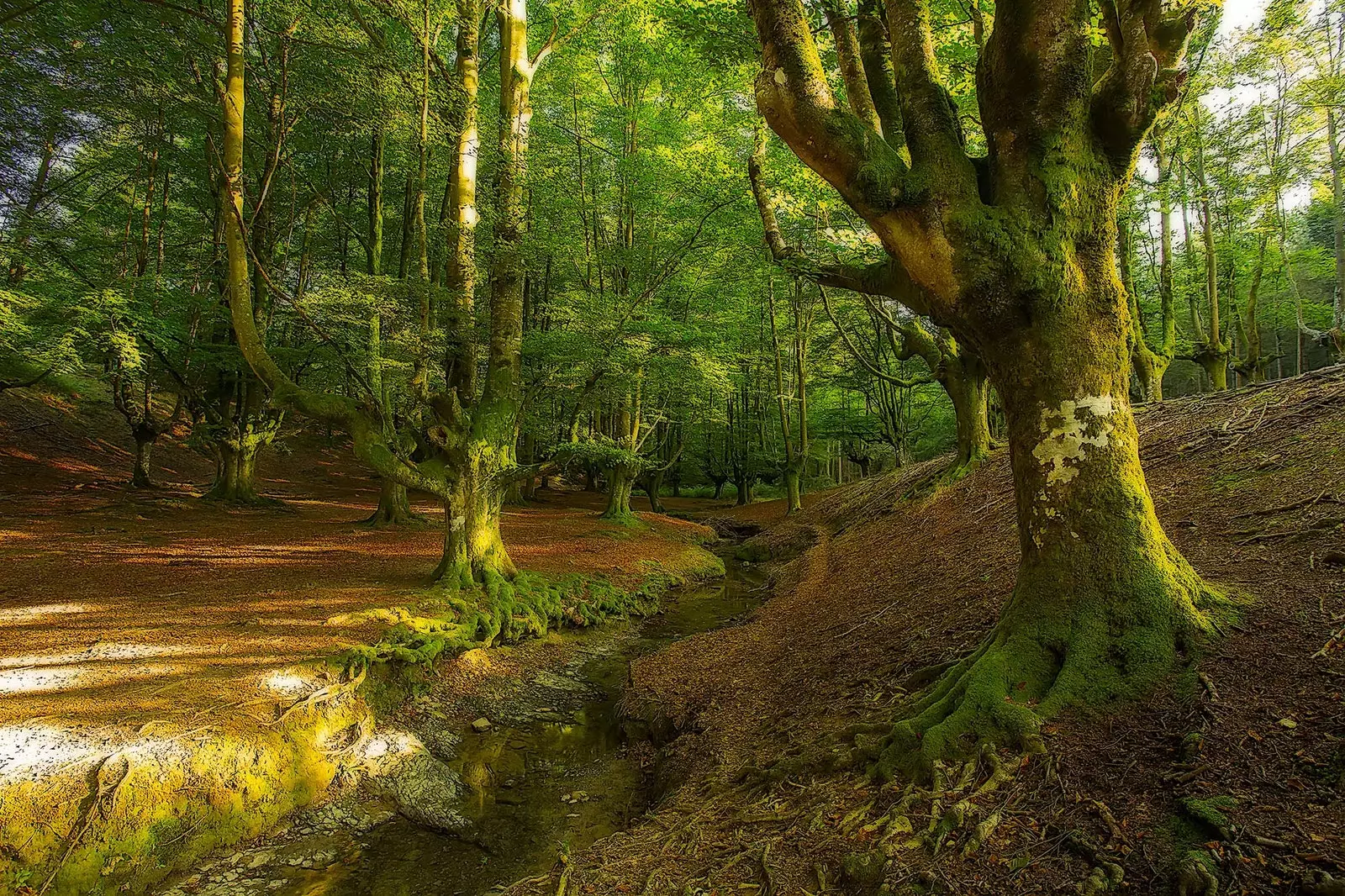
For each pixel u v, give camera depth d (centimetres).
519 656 905
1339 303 1372
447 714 724
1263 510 573
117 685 576
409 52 1122
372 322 1025
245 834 480
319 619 793
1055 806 316
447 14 1112
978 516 1056
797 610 995
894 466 2781
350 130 1186
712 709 669
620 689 860
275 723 555
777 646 832
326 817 518
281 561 1135
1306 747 293
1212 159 1497
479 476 1006
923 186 405
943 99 428
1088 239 404
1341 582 404
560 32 1844
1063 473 404
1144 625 381
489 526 1031
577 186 1912
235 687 591
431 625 825
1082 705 363
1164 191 1370
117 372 1599
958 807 327
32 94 1278
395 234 1978
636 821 505
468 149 1058
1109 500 400
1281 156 1472
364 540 1421
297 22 948
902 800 354
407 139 1102
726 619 1197
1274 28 1262
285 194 1617
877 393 2742
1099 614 389
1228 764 299
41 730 486
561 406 1586
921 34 440
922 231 406
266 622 774
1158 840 278
